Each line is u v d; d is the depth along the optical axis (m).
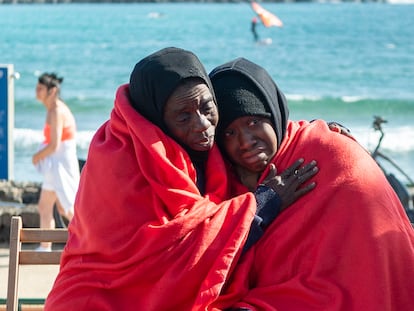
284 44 76.19
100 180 6.45
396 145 33.31
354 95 48.56
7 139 17.42
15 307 7.21
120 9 159.50
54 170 14.29
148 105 6.46
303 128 6.83
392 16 131.88
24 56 63.00
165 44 75.25
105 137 6.72
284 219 6.45
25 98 42.38
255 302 6.27
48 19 110.25
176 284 6.14
